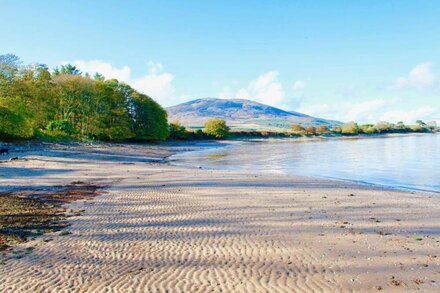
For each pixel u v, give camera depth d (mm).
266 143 111312
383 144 96125
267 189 22094
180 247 10727
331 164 44125
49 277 8469
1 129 48969
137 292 7680
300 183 25234
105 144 70000
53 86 73562
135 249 10547
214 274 8664
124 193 20266
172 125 112562
